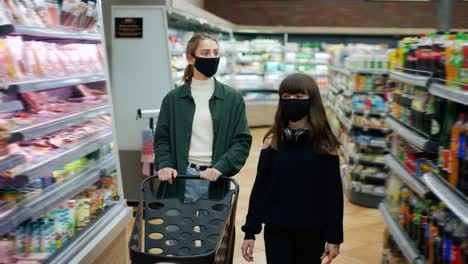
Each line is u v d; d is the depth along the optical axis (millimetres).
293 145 2666
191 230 2428
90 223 3115
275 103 13523
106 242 3074
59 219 2787
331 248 2607
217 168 2900
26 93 2744
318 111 2631
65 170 2906
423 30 13617
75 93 3453
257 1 13797
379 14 13938
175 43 7000
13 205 2322
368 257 4723
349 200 6758
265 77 13664
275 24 13922
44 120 2662
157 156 3127
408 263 3311
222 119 3090
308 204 2625
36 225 2635
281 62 13922
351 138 6859
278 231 2691
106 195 3432
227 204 2508
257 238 5098
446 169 2609
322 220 2633
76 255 2725
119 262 3463
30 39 2908
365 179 6469
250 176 7961
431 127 2930
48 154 2674
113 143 3625
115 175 3623
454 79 2549
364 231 5488
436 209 2838
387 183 4367
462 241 2383
